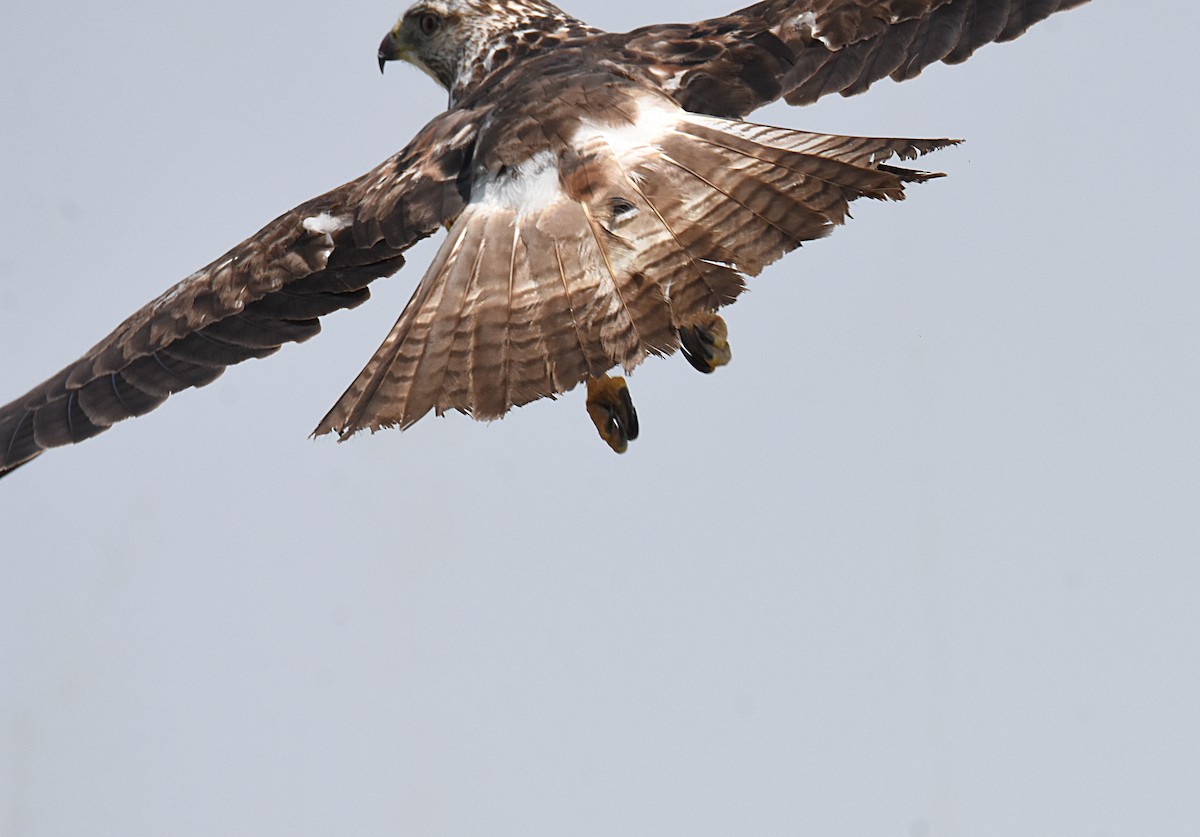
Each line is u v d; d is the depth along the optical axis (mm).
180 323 10312
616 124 9203
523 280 8742
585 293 8648
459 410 8469
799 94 10320
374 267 10016
